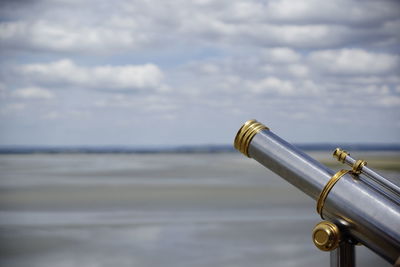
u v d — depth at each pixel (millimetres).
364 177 1475
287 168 1489
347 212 1397
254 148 1540
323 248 1402
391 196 1412
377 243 1377
